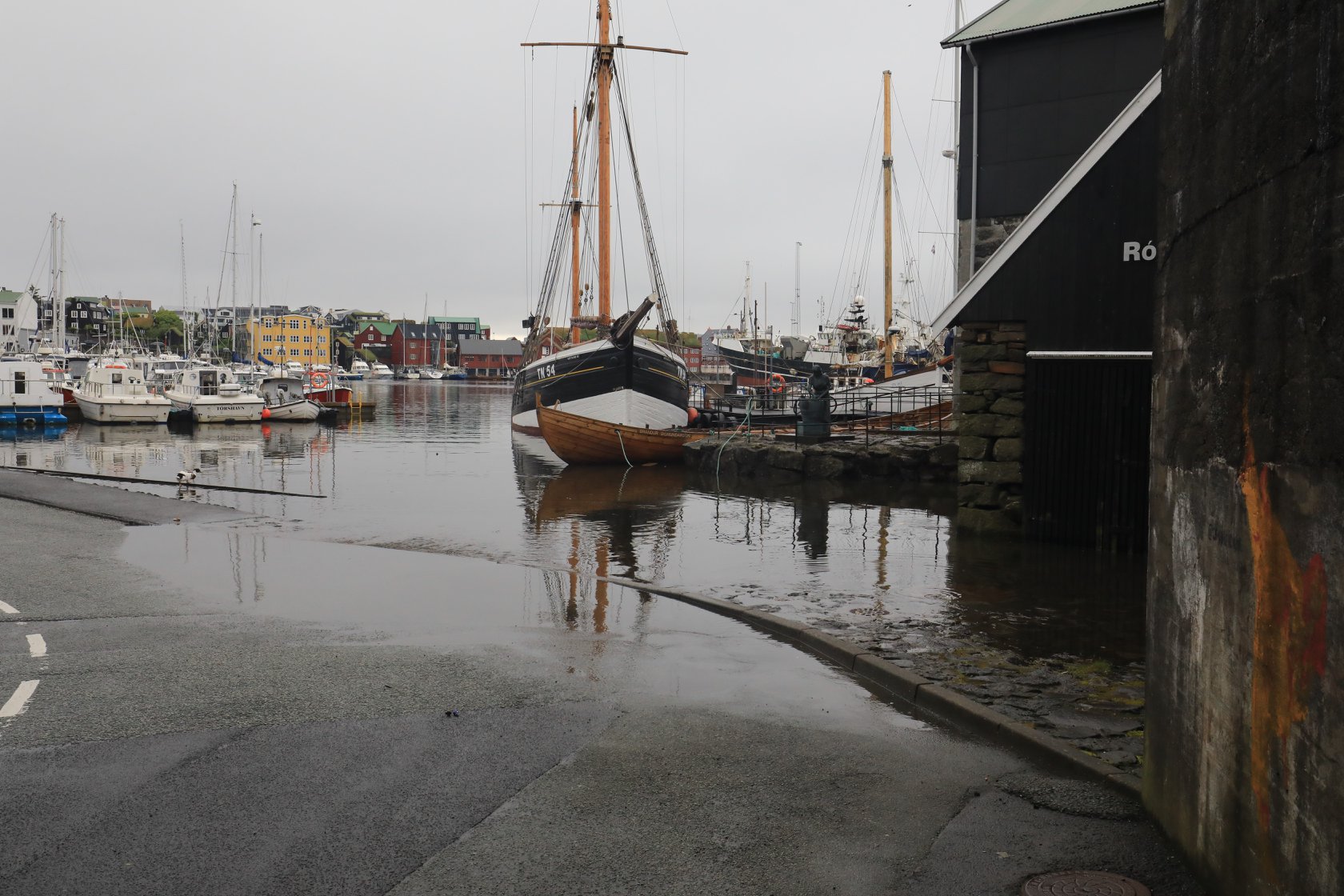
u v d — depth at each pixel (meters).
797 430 26.27
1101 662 7.86
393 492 22.95
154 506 18.41
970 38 18.50
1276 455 3.49
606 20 35.56
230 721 6.48
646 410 34.12
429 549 14.41
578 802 5.25
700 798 5.32
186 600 10.41
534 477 26.88
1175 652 4.64
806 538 15.02
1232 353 3.92
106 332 141.50
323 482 25.38
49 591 10.66
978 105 18.78
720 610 10.04
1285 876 3.42
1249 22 3.81
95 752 5.88
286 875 4.42
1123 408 12.89
